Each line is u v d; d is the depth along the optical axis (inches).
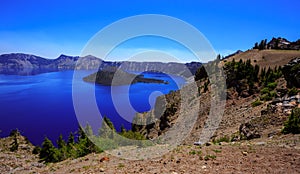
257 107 1627.7
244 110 1798.7
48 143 1824.6
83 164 672.4
